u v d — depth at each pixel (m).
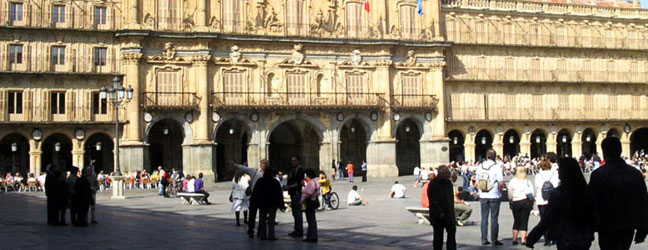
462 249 20.34
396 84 74.31
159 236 22.67
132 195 50.75
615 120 85.56
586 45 85.75
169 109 65.00
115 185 46.31
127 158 63.53
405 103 74.12
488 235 23.75
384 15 73.75
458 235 23.94
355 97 72.25
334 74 71.69
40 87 62.66
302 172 22.58
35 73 62.00
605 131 85.94
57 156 65.81
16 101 61.97
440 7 77.75
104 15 65.19
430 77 75.75
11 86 61.69
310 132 74.75
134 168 63.53
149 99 64.62
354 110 71.56
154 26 65.81
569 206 12.28
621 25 88.12
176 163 69.88
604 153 12.56
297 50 70.19
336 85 71.69
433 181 18.00
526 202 20.92
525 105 82.25
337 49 71.94
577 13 85.62
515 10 81.81
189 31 66.50
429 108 74.69
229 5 68.50
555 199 12.43
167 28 66.25
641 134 92.44
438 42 75.19
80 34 64.06
